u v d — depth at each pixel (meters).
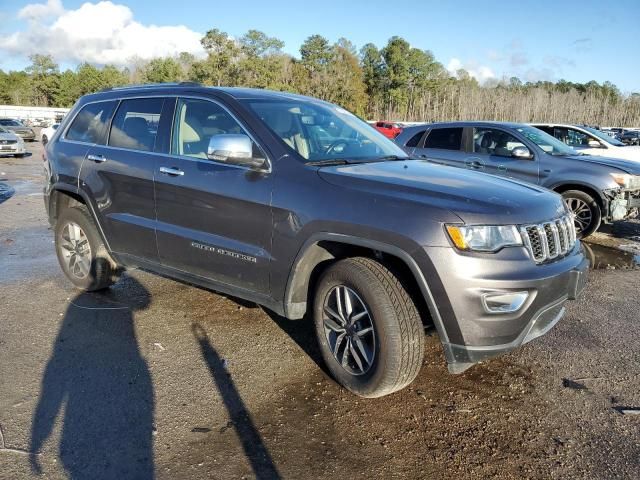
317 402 3.20
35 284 5.27
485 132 8.48
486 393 3.34
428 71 87.06
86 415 3.01
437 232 2.77
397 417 3.06
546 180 7.76
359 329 3.14
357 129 4.30
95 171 4.54
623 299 5.11
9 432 2.85
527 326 2.88
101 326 4.25
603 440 2.87
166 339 4.03
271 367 3.62
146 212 4.17
